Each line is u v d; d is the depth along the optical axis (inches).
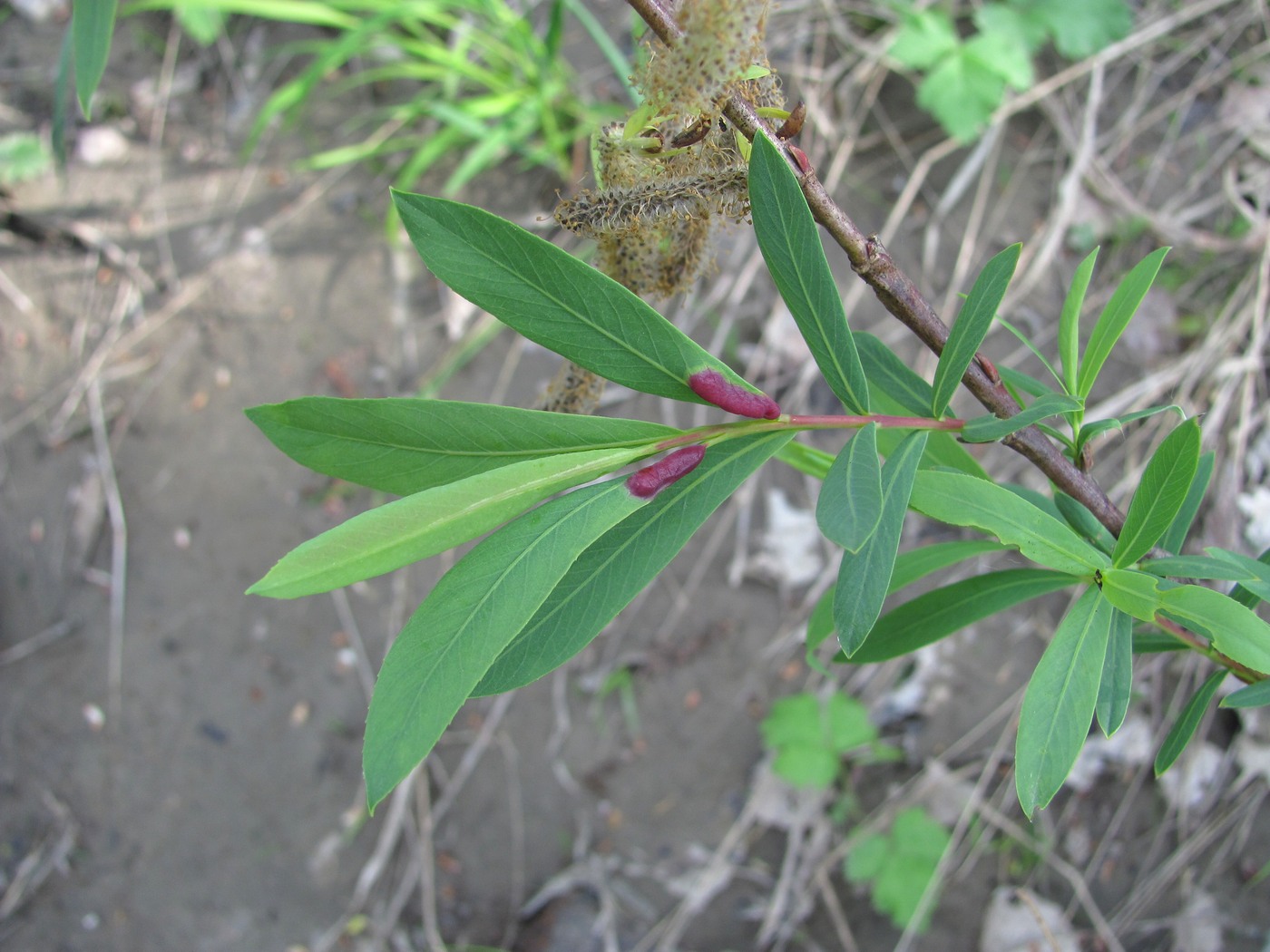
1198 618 7.6
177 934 22.1
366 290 23.9
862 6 23.7
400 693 6.3
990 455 21.6
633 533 7.4
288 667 22.9
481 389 23.1
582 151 23.7
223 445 23.7
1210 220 22.6
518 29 22.4
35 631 23.4
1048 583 9.2
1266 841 20.2
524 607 6.5
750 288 23.1
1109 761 21.1
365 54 25.2
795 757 20.9
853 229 7.8
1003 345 22.3
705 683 22.3
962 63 22.0
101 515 23.6
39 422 24.1
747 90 7.7
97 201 24.9
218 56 25.6
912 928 20.7
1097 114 23.5
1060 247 22.8
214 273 24.4
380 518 6.6
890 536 7.2
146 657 23.2
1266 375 21.4
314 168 24.8
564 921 21.5
